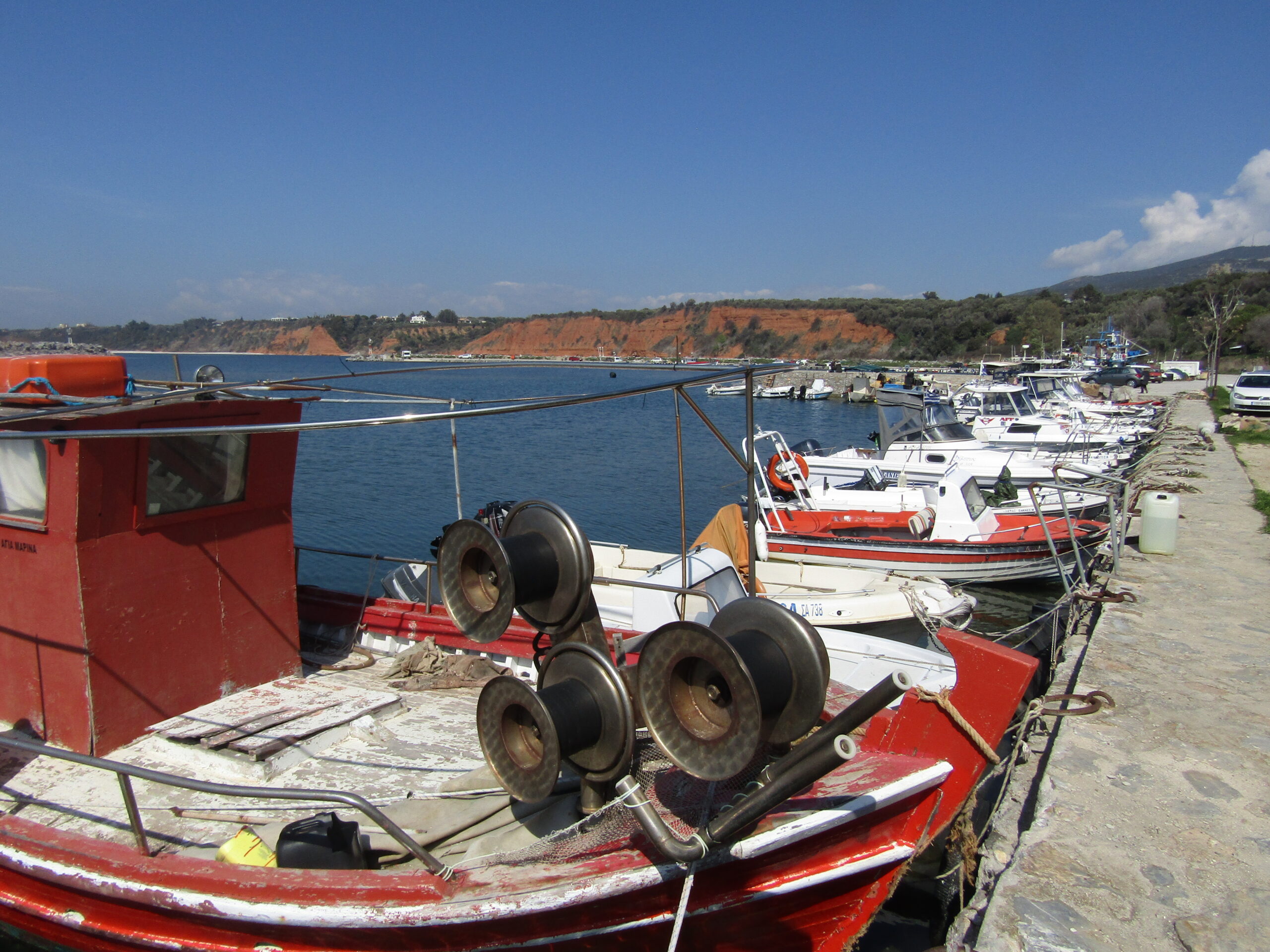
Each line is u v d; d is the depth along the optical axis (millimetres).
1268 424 25016
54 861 3455
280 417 5289
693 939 3223
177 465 4766
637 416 47875
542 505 3312
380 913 3008
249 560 5344
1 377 4852
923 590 9641
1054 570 13031
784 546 13633
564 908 2967
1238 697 5992
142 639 4699
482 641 3107
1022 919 3498
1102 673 6457
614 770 2977
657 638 2746
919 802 3521
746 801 2711
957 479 13828
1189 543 11008
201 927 3291
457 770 4520
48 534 4438
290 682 5543
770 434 15102
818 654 2809
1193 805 4484
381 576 14789
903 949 4832
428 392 33812
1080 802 4508
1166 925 3473
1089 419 25734
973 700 3674
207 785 3109
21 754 4590
